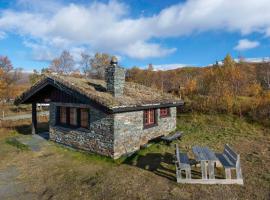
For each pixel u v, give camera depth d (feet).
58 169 30.25
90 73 153.17
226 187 23.36
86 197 22.68
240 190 22.76
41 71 131.54
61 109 42.45
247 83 76.89
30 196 23.73
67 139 40.19
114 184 24.90
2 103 115.96
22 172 29.89
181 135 44.39
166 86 97.35
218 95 63.87
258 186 23.54
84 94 33.91
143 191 23.15
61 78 38.96
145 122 41.47
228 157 26.63
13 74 158.10
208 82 71.20
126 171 28.45
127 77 120.47
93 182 25.77
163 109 47.67
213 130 49.29
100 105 32.14
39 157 35.32
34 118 49.62
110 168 29.81
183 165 24.59
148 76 114.01
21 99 45.52
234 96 64.23
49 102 44.32
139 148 38.55
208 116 59.06
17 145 41.65
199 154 25.79
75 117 39.65
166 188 23.59
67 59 159.53
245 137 43.75
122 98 36.29
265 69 104.27
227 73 69.72
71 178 27.30
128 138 35.83
